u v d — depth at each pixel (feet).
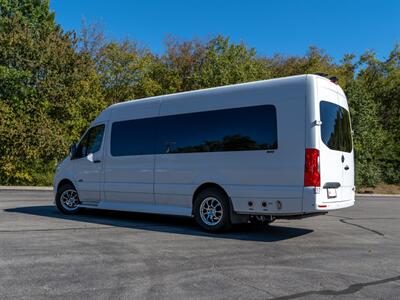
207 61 102.37
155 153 31.24
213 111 28.86
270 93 26.68
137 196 32.04
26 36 77.66
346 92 92.32
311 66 113.50
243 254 22.29
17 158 74.69
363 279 18.19
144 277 17.94
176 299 15.37
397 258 22.04
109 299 15.26
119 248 23.13
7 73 74.13
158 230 29.09
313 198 24.79
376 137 90.99
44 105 77.51
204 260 20.85
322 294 16.16
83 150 35.73
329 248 24.26
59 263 19.89
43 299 15.19
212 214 28.45
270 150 26.20
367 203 57.06
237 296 15.76
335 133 27.27
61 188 36.70
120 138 33.45
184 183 29.58
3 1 85.25
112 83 100.73
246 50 105.50
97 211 38.78
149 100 32.42
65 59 79.15
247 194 26.81
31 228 28.71
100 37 109.29
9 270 18.65
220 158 28.07
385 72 113.50
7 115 73.61
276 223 33.94
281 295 15.96
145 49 116.78
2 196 53.21
